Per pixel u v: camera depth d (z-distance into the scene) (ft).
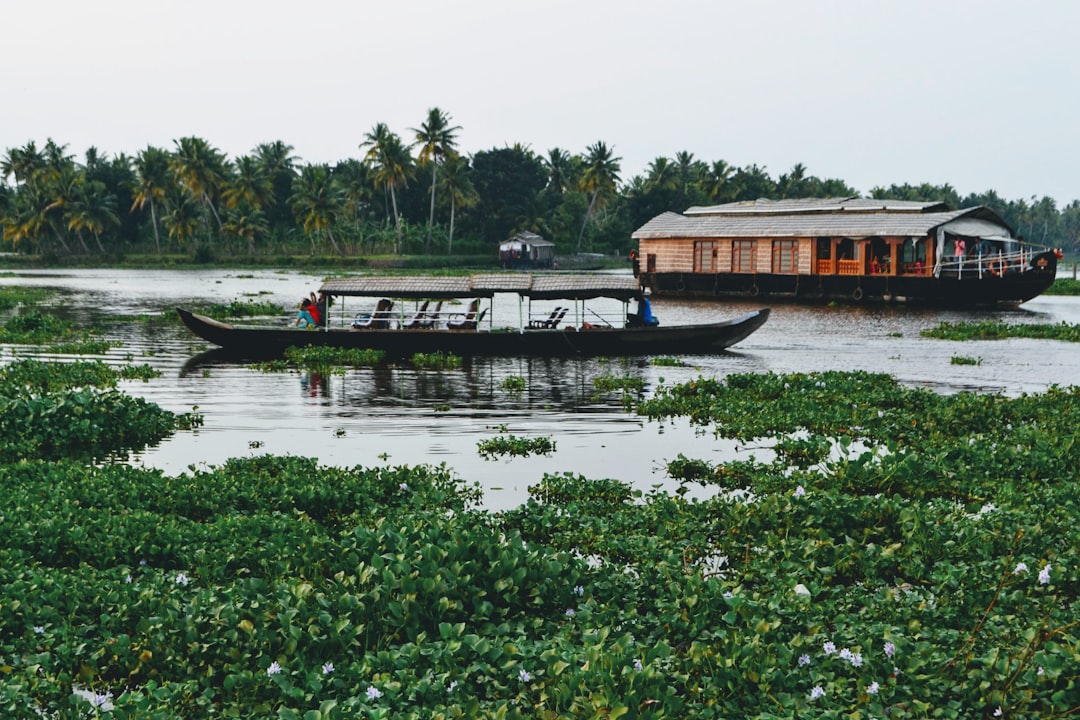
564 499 40.81
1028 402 59.93
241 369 82.43
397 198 383.04
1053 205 651.66
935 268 155.22
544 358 89.81
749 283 174.70
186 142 336.49
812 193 471.62
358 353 87.35
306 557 28.22
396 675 21.21
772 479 42.24
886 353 94.89
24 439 49.19
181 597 25.46
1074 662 20.77
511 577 26.13
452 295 89.61
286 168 399.65
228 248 371.76
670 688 20.18
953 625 25.18
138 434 53.47
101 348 93.91
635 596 27.17
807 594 27.78
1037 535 31.27
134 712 19.52
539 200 386.32
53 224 361.10
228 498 37.73
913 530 31.53
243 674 21.07
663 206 408.87
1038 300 184.44
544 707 19.60
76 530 30.45
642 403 63.67
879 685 20.48
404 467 43.55
